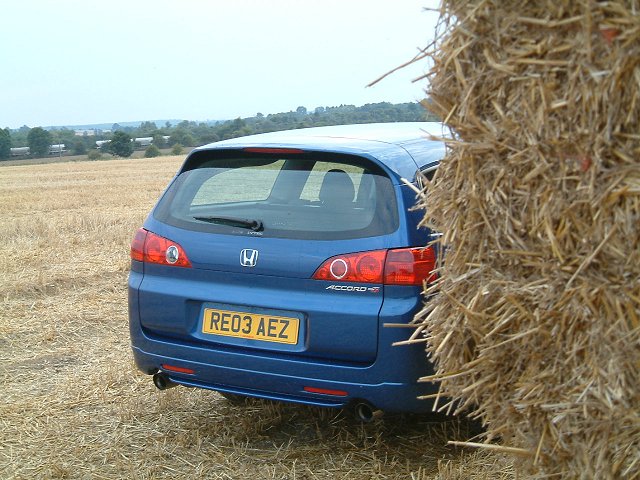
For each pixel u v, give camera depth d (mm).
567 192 2281
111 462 4020
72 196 22703
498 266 2537
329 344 3660
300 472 3809
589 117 2188
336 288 3680
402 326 3363
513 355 2557
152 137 89000
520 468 2727
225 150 4312
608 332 2234
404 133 4523
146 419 4574
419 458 3916
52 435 4359
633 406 2221
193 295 4035
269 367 3791
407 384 3566
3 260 9805
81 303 7590
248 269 3895
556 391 2404
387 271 3586
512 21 2312
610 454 2291
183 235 4145
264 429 4344
